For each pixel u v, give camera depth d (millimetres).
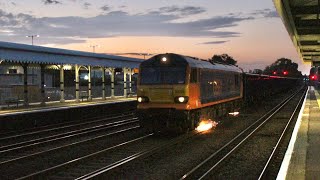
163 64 17109
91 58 35875
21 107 26844
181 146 14680
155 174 10461
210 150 13984
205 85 18719
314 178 8828
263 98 42938
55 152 13688
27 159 12438
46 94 33500
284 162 10508
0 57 24359
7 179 10109
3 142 16547
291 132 18844
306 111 27391
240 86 27094
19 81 39438
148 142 15500
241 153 13477
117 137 17234
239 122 22766
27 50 27844
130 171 10766
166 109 16719
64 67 34125
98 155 12578
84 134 18078
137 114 17250
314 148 12711
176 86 16609
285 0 17875
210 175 10172
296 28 26375
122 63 40438
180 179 9398
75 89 37250
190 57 18078
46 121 22516
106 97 39844
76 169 11008
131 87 44781
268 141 16125
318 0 20188
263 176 9938
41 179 9859
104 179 9867
